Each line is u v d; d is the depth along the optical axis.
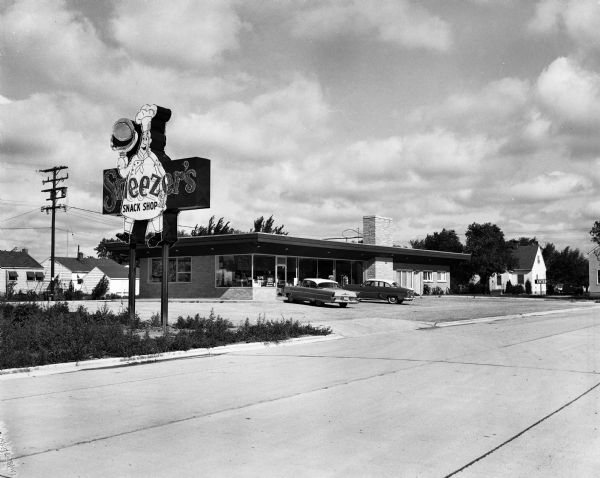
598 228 53.59
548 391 9.46
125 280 79.31
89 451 6.34
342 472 5.56
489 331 20.77
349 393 9.40
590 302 45.91
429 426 7.25
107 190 21.14
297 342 17.80
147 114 20.16
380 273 45.44
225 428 7.25
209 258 37.91
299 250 38.31
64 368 12.54
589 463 5.80
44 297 45.50
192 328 19.12
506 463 5.80
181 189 19.36
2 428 7.36
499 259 66.50
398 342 17.38
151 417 7.90
